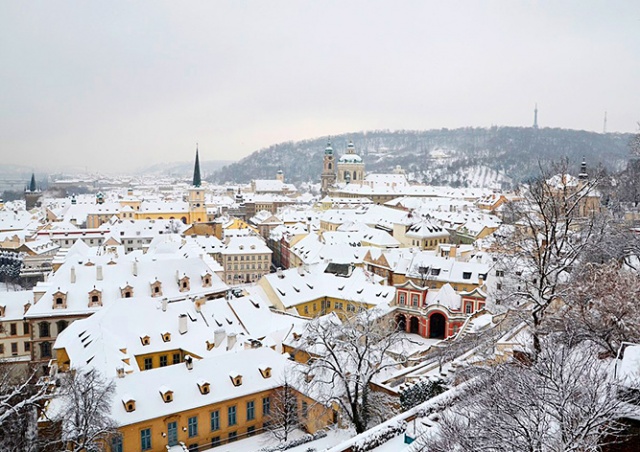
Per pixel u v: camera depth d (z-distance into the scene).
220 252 180.12
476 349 62.28
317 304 118.25
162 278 108.12
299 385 62.34
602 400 27.30
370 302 113.81
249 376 64.75
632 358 30.72
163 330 80.94
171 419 58.12
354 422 52.25
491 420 26.38
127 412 56.25
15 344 104.44
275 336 82.38
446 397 40.72
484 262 121.44
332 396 53.75
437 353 75.00
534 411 26.34
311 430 61.72
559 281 56.69
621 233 64.50
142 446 56.59
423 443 31.33
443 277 119.56
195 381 61.88
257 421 64.06
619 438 27.06
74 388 51.19
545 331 43.75
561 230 52.50
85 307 98.88
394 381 61.03
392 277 130.38
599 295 43.81
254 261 179.25
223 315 89.31
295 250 173.50
